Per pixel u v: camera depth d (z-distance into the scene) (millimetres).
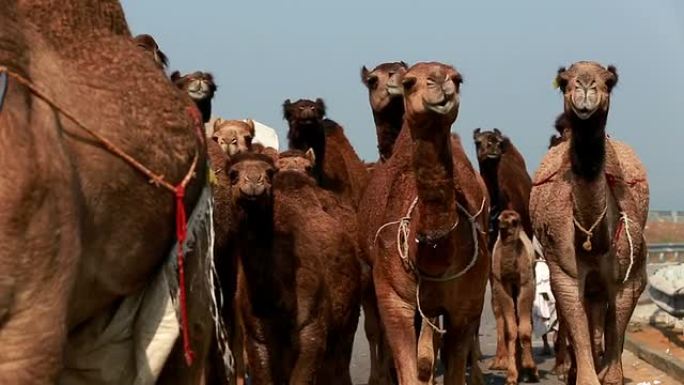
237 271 14992
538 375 21344
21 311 6051
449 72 11836
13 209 5906
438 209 12391
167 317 7449
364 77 19422
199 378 8062
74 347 7203
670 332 25750
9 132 5949
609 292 15406
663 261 45531
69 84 6656
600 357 16484
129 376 7512
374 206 15141
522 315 21266
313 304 14469
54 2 7000
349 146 20312
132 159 6828
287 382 14758
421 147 12180
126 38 7500
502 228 21344
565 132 18531
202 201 7887
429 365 13320
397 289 13203
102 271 6844
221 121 20438
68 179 6246
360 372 22359
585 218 14836
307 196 15711
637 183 16750
